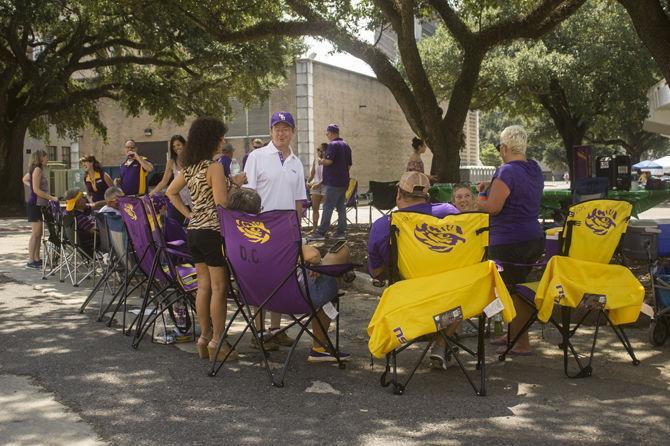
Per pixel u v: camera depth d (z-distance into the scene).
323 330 5.32
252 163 6.20
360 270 9.14
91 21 22.94
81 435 3.98
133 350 5.92
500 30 13.01
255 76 25.31
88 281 9.45
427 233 4.65
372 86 35.72
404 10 12.62
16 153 26.45
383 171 36.88
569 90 28.84
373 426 4.13
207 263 5.45
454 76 30.20
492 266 4.61
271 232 4.91
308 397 4.69
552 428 4.09
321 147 13.74
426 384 4.99
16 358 5.63
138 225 6.30
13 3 22.02
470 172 38.66
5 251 12.94
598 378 5.09
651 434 4.00
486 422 4.20
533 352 5.80
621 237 5.31
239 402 4.58
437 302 4.54
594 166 13.32
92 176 10.75
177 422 4.20
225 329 5.42
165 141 34.66
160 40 23.22
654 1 7.64
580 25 29.12
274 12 16.56
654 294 5.87
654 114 13.69
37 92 25.33
